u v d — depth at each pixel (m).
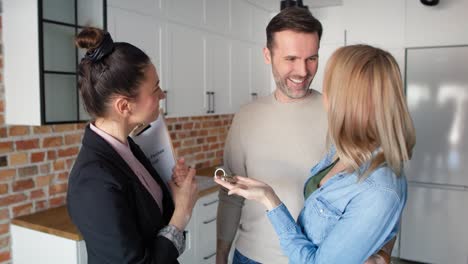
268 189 1.12
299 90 1.37
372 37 3.79
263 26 3.98
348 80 0.96
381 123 0.92
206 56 3.11
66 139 2.40
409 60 3.68
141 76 1.02
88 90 1.02
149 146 1.25
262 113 1.47
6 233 2.14
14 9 1.92
